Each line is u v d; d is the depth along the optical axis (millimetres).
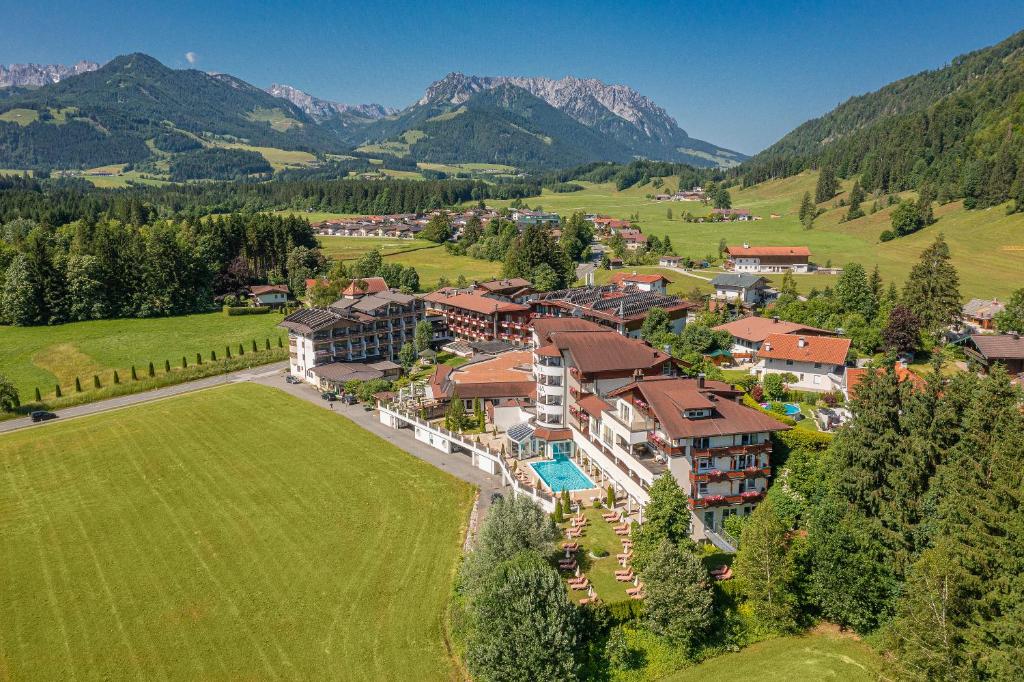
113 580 64875
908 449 61688
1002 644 46656
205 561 67875
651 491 60844
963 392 65938
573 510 74938
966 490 54781
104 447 96938
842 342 97000
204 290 190000
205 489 83562
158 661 54188
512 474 82312
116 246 178500
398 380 124438
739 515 69000
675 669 53281
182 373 131875
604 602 56656
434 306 165875
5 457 93812
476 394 102938
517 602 50906
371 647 55625
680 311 131375
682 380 74500
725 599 58500
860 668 52188
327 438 99812
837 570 56438
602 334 91812
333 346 130375
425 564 66938
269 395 120188
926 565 50750
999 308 128875
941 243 118000
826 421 80125
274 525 74625
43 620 59156
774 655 54500
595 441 82000
